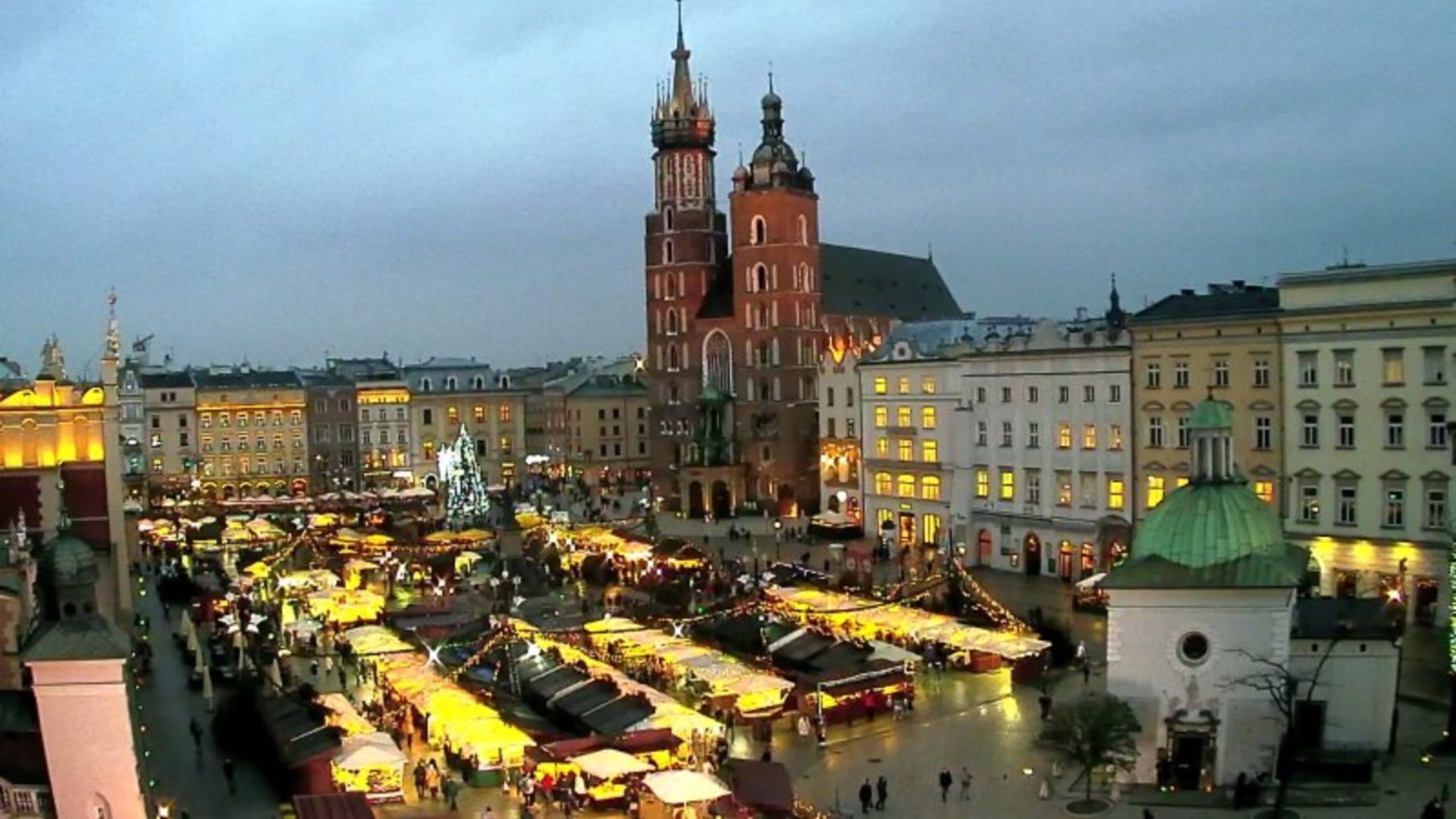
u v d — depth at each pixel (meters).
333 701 65.94
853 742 65.75
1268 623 56.31
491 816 55.22
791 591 91.31
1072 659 79.50
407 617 92.88
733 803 53.62
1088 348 103.88
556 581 113.19
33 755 44.75
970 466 117.69
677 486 176.88
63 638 42.59
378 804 58.16
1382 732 58.59
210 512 161.88
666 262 177.50
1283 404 90.25
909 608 83.81
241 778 60.62
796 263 164.38
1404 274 83.12
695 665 71.19
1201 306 98.25
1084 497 105.44
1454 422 76.69
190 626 86.25
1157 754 57.62
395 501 173.12
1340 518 87.44
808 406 165.25
